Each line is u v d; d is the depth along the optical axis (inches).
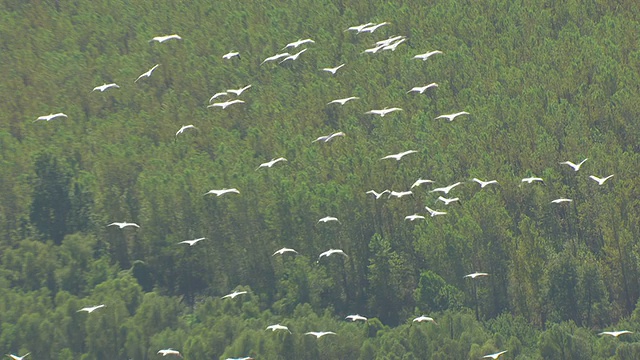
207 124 5467.5
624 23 5580.7
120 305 3932.1
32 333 3831.2
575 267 4126.5
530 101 5036.9
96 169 5157.5
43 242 4788.4
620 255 4195.4
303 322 3732.8
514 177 4562.0
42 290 4234.7
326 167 4909.0
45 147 5275.6
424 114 5157.5
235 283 4611.2
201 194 4783.5
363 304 4466.0
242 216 4707.2
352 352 3641.7
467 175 4753.9
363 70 5679.1
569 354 3474.4
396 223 4638.3
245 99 5708.7
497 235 4362.7
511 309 4254.4
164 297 4124.0
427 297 4153.5
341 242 4596.5
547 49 5477.4
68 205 4889.3
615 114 4832.7
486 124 4933.6
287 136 5255.9
